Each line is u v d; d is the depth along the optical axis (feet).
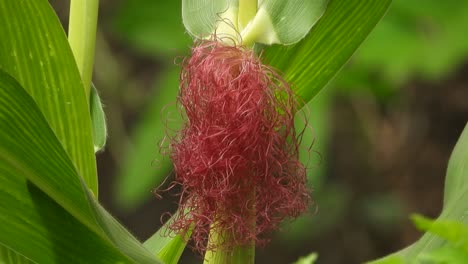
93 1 2.38
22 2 2.04
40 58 2.12
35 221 2.13
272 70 2.24
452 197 2.27
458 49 4.95
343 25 2.35
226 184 2.22
